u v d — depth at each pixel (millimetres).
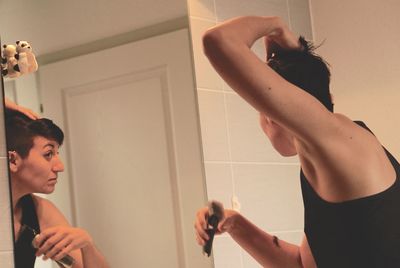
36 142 1644
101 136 1645
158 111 1674
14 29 1685
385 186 1395
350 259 1429
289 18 2049
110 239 1621
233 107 1742
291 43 1543
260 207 1743
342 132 1327
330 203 1412
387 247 1393
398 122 2012
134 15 1686
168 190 1656
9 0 1700
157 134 1667
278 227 1741
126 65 1672
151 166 1656
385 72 2033
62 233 1614
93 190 1632
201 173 1684
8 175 1643
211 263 1665
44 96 1653
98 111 1652
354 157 1356
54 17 1672
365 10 2066
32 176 1637
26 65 1663
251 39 1268
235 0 1853
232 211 1721
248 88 1175
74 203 1622
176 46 1703
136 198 1639
